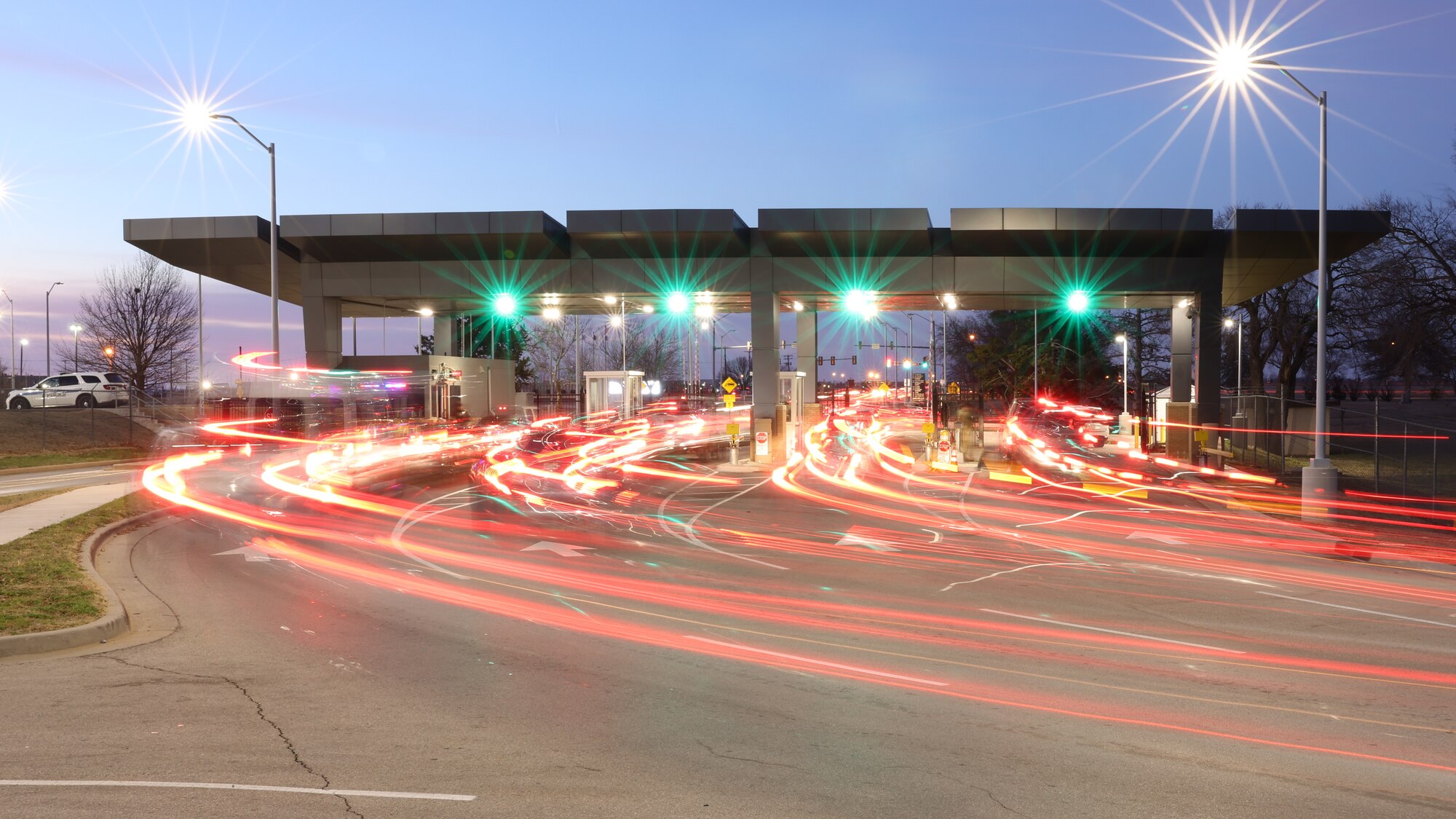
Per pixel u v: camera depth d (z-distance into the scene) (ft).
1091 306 136.56
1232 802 19.27
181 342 260.83
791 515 73.72
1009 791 19.76
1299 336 200.34
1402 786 20.22
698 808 18.72
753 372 121.60
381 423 143.54
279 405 167.43
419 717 24.40
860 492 92.94
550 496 85.15
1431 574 49.19
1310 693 27.27
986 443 167.32
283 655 30.89
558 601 39.99
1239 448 151.43
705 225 113.29
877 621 36.50
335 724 23.75
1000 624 36.22
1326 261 70.44
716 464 126.21
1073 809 18.85
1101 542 60.34
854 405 409.49
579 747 22.22
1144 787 20.02
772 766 21.08
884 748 22.33
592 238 117.19
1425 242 135.95
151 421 168.66
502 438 158.61
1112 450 158.20
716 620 36.50
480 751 21.91
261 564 49.11
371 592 41.78
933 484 101.71
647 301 130.31
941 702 26.05
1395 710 25.72
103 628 33.27
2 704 25.25
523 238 115.24
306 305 121.60
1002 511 77.71
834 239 115.85
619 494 88.99
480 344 278.05
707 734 23.22
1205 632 35.24
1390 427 175.83
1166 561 52.85
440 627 35.04
